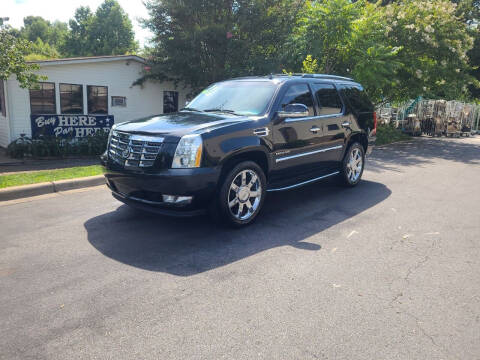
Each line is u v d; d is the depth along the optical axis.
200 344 2.54
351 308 3.01
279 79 5.54
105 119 14.27
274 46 16.58
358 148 7.03
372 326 2.78
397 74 16.78
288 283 3.40
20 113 12.69
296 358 2.42
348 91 6.81
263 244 4.30
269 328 2.72
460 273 3.69
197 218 5.16
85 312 2.89
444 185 7.65
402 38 15.71
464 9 23.66
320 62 15.11
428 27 14.98
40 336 2.59
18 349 2.46
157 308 2.96
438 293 3.29
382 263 3.87
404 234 4.73
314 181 6.09
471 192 7.06
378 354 2.47
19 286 3.27
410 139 18.28
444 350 2.53
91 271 3.57
